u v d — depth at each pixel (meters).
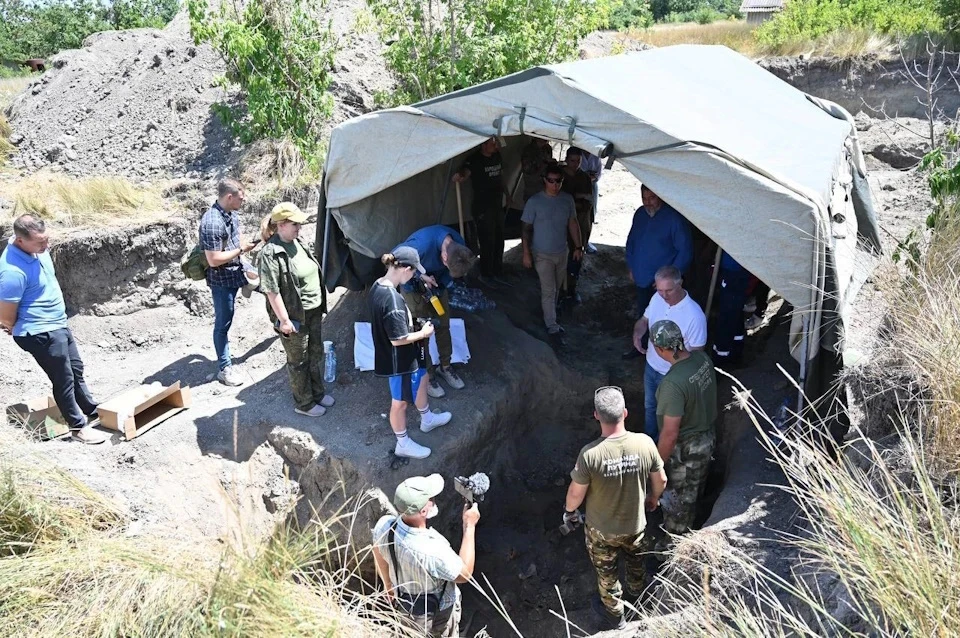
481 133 5.88
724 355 6.74
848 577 3.57
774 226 4.96
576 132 5.39
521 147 9.13
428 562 4.15
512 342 7.42
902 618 3.03
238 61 10.00
